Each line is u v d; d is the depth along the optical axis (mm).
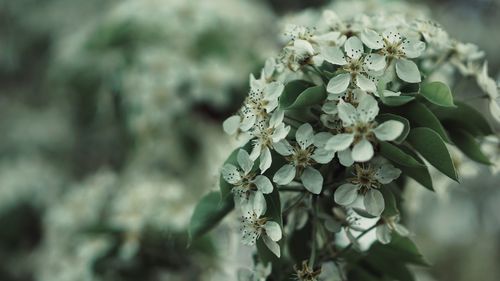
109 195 627
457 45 399
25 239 1096
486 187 1159
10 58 1264
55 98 1135
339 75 331
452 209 1138
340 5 493
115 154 1050
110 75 747
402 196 391
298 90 345
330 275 376
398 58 338
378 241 380
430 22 386
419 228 1134
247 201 337
